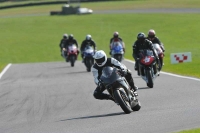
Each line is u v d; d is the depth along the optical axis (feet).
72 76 242.58
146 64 170.81
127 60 352.90
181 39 488.85
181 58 262.47
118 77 116.16
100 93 122.52
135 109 121.08
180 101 130.31
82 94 163.63
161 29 577.84
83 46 277.64
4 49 536.42
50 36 613.11
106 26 652.07
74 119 113.60
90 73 256.52
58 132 97.25
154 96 146.92
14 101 157.28
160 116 106.73
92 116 116.47
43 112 129.80
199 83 173.68
